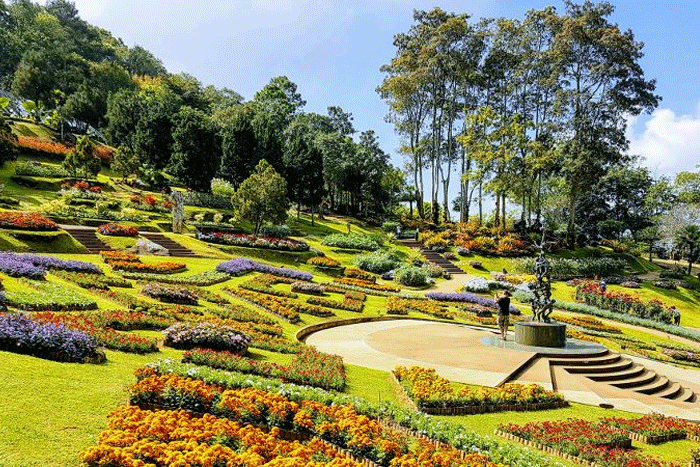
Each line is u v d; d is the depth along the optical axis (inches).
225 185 2689.5
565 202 2967.5
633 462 430.6
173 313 711.7
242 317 783.1
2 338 424.8
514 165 2432.3
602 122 2352.4
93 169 1914.4
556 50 2346.2
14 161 1894.7
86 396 361.7
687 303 1977.1
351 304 1087.6
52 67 3014.3
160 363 439.8
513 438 471.2
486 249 2258.9
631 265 2498.8
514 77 2559.1
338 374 553.9
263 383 434.3
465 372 676.1
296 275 1286.9
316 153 2311.8
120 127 2418.8
